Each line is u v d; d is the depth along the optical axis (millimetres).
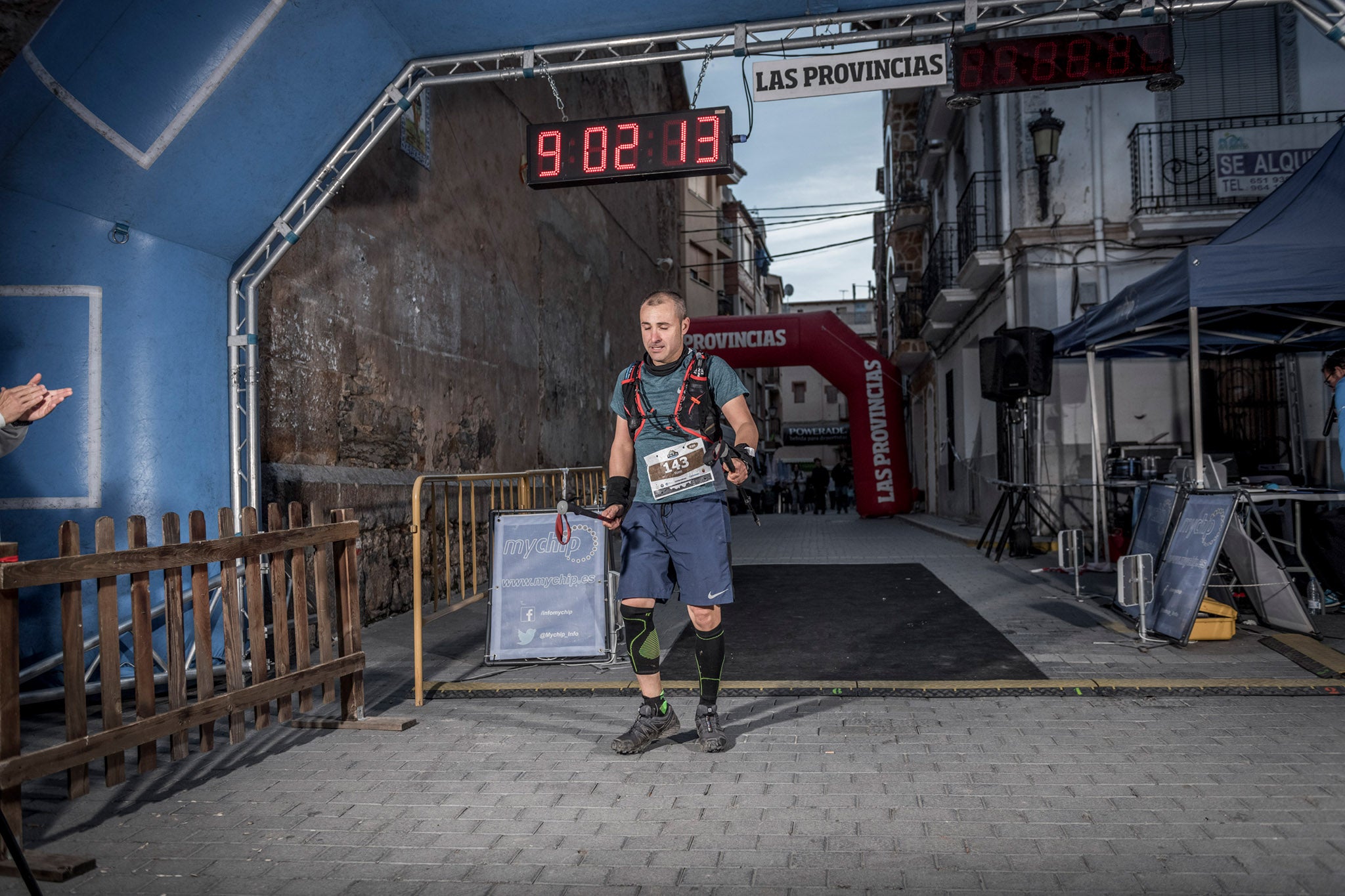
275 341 5996
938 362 21219
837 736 3805
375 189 7469
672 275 21641
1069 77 5617
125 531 4742
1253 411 11617
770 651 5609
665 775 3361
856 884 2436
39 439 4613
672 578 3746
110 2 4152
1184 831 2730
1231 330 8953
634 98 17469
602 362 15055
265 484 5746
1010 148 12914
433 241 8594
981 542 11383
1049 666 4984
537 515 5297
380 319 7496
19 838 2746
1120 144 12211
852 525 19156
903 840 2719
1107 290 12086
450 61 5535
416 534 4547
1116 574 9039
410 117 8094
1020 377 9992
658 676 3695
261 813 3066
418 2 5008
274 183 5199
